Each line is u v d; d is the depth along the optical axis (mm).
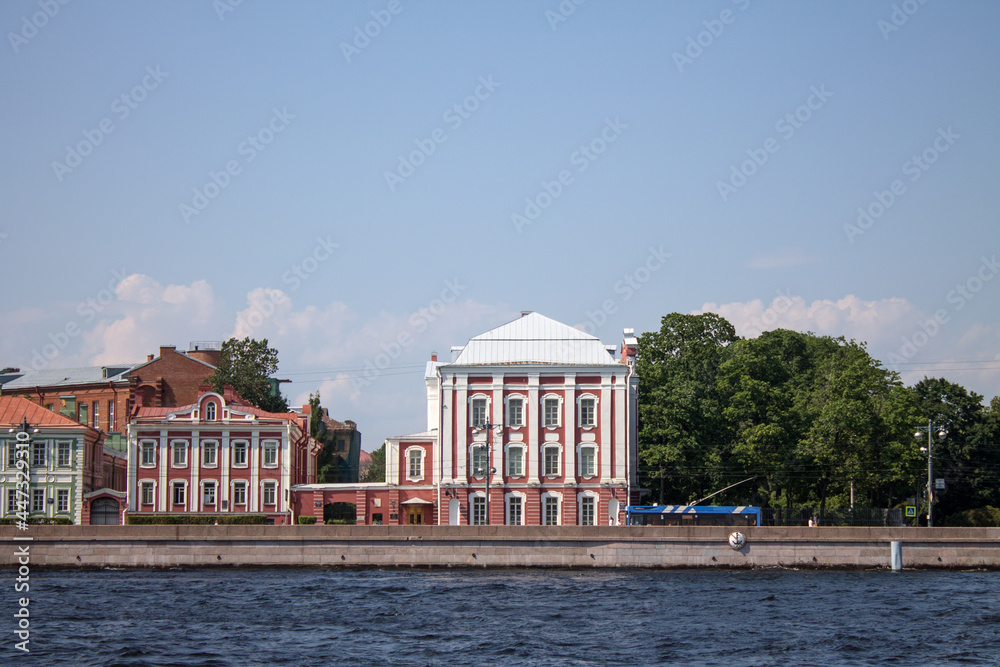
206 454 121625
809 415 130375
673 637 57219
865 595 73938
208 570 90625
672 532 92000
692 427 128875
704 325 160000
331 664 50312
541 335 122688
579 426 118625
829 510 121000
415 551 92000
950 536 92625
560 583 81250
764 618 63500
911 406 123188
